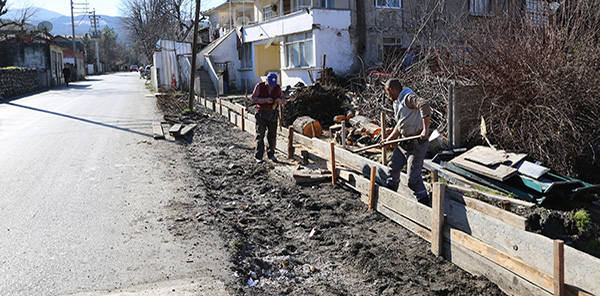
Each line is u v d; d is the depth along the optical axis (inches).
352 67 823.7
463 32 395.9
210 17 1581.0
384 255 179.6
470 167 273.7
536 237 138.0
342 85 685.3
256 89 330.3
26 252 174.2
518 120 307.6
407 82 444.8
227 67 1082.1
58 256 170.7
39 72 1317.7
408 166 221.6
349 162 293.0
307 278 167.2
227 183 288.0
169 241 185.6
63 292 143.6
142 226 202.7
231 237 192.4
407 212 200.5
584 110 305.9
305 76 847.7
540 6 354.3
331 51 805.2
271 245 197.0
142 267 161.6
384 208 219.6
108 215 217.2
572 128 288.4
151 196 248.4
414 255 179.0
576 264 126.6
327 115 502.3
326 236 204.5
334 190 269.0
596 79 298.0
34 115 613.3
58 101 845.2
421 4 693.3
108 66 3786.9
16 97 964.6
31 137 434.9
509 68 312.0
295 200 248.8
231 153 376.2
